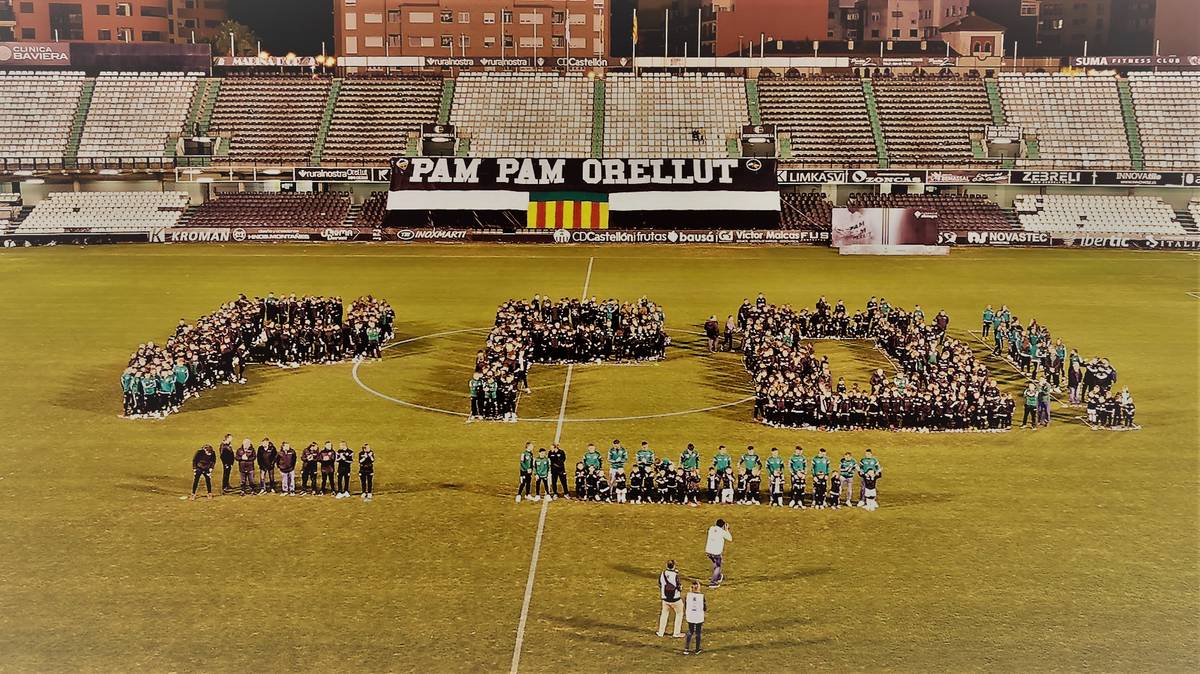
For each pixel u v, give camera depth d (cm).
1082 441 4472
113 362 5791
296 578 3117
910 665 2644
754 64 12750
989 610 2938
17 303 7419
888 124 12050
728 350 6178
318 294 7788
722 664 2648
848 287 8200
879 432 4600
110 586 3059
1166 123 11956
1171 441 4466
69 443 4391
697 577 3147
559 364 5856
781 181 11000
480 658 2666
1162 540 3419
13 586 3059
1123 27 18800
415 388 5303
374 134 12038
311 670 2602
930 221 10138
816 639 2773
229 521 3562
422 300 7619
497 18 16725
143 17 18400
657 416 4831
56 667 2616
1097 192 11319
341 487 3841
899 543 3397
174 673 2586
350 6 16675
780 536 3459
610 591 3050
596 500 3784
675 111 12306
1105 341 6344
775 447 4059
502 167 10950
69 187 11488
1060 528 3519
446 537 3434
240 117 12156
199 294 7775
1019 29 19100
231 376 5391
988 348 6231
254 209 11131
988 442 4459
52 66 12606
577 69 13588
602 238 10744
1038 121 12031
